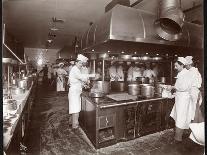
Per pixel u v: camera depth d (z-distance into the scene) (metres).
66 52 8.98
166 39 3.39
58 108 6.32
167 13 3.10
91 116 3.53
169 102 4.12
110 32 2.99
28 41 11.84
